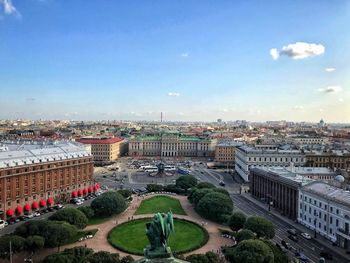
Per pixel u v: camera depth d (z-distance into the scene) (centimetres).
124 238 18950
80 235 19425
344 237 18600
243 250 14262
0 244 15262
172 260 8169
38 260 15975
